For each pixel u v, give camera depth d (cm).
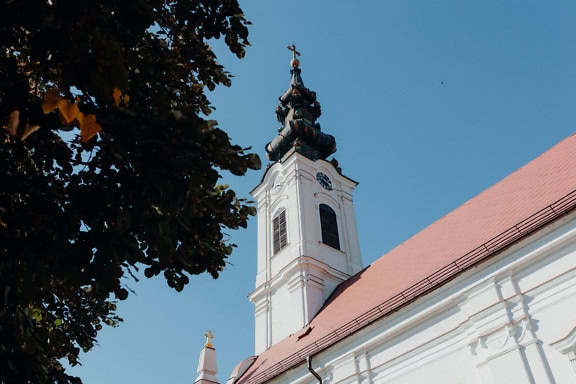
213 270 804
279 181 3475
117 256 645
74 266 634
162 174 668
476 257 1623
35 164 699
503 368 1434
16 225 643
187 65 859
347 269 3138
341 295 2658
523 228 1534
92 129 528
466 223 2123
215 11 844
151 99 724
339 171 3600
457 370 1562
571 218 1439
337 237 3269
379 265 2559
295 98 4075
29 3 561
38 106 635
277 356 2508
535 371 1373
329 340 1997
